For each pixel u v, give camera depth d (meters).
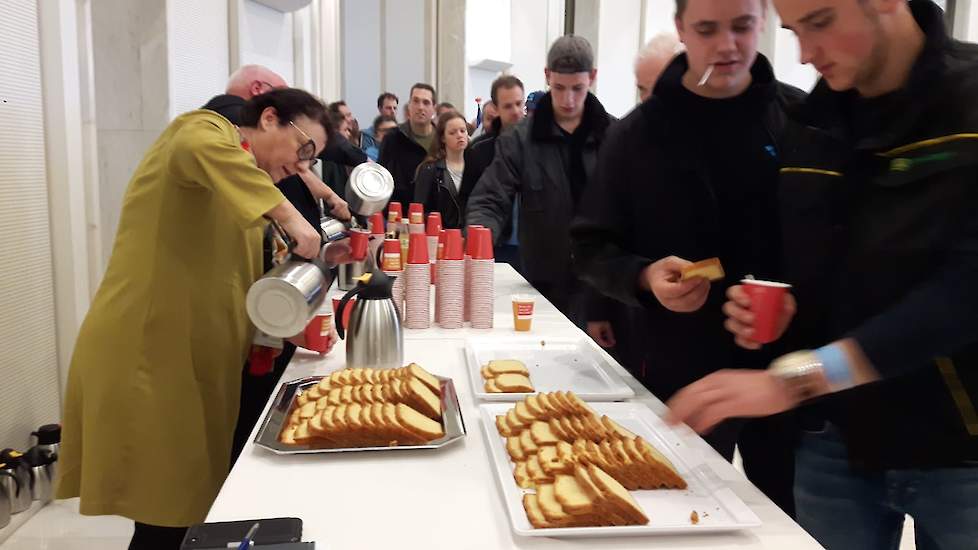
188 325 1.84
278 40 5.71
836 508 1.40
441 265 2.32
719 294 1.67
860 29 1.06
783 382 1.01
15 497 2.66
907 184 1.10
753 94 1.63
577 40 2.83
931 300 0.99
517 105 3.88
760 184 1.64
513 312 2.34
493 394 1.63
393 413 1.39
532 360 1.94
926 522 1.24
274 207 1.67
